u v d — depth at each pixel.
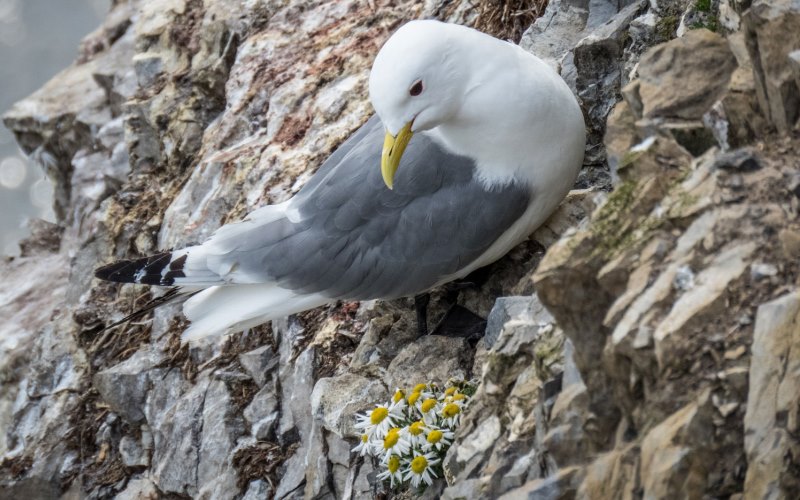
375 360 10.90
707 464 6.69
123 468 13.51
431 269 10.23
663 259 7.07
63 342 14.91
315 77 14.59
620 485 6.95
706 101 8.14
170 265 10.95
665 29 10.43
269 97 14.86
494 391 8.37
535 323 8.34
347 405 10.34
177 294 11.31
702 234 7.09
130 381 13.56
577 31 12.08
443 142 9.95
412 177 10.02
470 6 13.91
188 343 13.34
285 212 10.73
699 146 7.89
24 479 13.91
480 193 9.85
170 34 16.86
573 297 7.12
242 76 15.35
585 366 7.15
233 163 14.16
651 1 10.68
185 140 15.80
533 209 10.05
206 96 16.08
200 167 14.62
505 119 9.41
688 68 8.40
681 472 6.68
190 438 12.50
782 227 6.96
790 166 7.27
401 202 10.12
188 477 12.41
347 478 10.32
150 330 14.09
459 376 9.97
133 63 17.62
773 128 7.62
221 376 12.62
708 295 6.83
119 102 18.09
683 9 10.44
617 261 7.10
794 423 6.52
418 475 9.01
